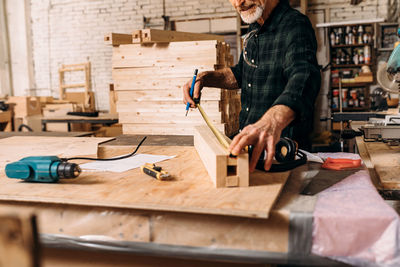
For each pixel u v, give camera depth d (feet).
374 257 2.39
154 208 2.55
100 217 2.79
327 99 19.99
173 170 3.62
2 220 1.32
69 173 3.12
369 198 2.76
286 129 4.75
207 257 2.60
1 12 24.45
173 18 22.04
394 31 18.81
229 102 8.09
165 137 6.28
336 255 2.44
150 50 7.72
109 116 16.14
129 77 7.95
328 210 2.52
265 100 4.95
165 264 2.91
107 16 23.32
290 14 4.52
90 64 23.99
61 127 17.84
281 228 2.49
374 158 4.65
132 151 4.94
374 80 19.52
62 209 2.87
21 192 2.91
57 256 3.10
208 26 21.50
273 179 3.17
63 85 24.30
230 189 2.88
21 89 25.09
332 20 20.07
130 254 2.92
